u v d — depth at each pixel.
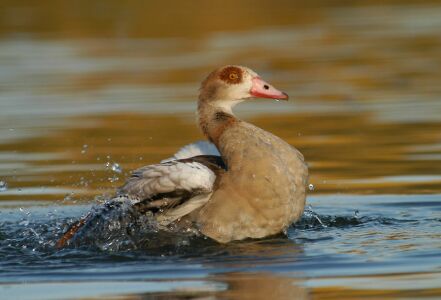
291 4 31.59
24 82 21.58
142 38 26.77
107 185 13.66
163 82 21.17
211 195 10.45
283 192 10.48
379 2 32.19
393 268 9.11
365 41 25.64
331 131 16.56
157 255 10.05
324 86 20.55
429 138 15.78
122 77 21.86
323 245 10.22
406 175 13.66
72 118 18.12
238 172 10.47
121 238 10.48
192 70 22.23
